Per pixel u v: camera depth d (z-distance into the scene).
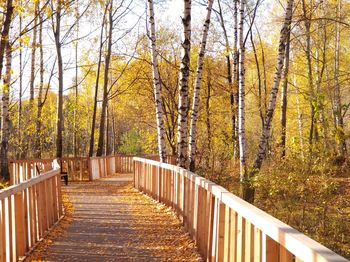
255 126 38.22
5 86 10.68
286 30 14.31
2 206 5.89
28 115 30.27
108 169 24.95
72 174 20.88
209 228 6.27
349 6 26.48
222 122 24.50
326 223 11.14
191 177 7.98
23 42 10.58
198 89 13.96
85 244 7.70
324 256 2.54
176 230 8.80
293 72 26.16
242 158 15.11
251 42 27.20
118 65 29.58
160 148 13.65
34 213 7.74
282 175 11.75
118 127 55.44
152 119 31.34
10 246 6.29
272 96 14.42
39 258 6.80
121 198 14.10
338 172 14.80
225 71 27.56
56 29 23.02
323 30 26.25
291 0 14.09
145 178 15.03
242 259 4.49
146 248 7.43
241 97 15.70
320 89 19.55
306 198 11.52
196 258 6.76
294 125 30.22
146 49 27.67
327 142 13.42
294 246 3.01
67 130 45.09
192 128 13.96
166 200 11.69
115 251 7.23
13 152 33.06
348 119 26.28
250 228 4.20
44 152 35.06
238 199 4.82
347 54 29.64
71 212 11.19
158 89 13.91
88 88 43.53
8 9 9.34
